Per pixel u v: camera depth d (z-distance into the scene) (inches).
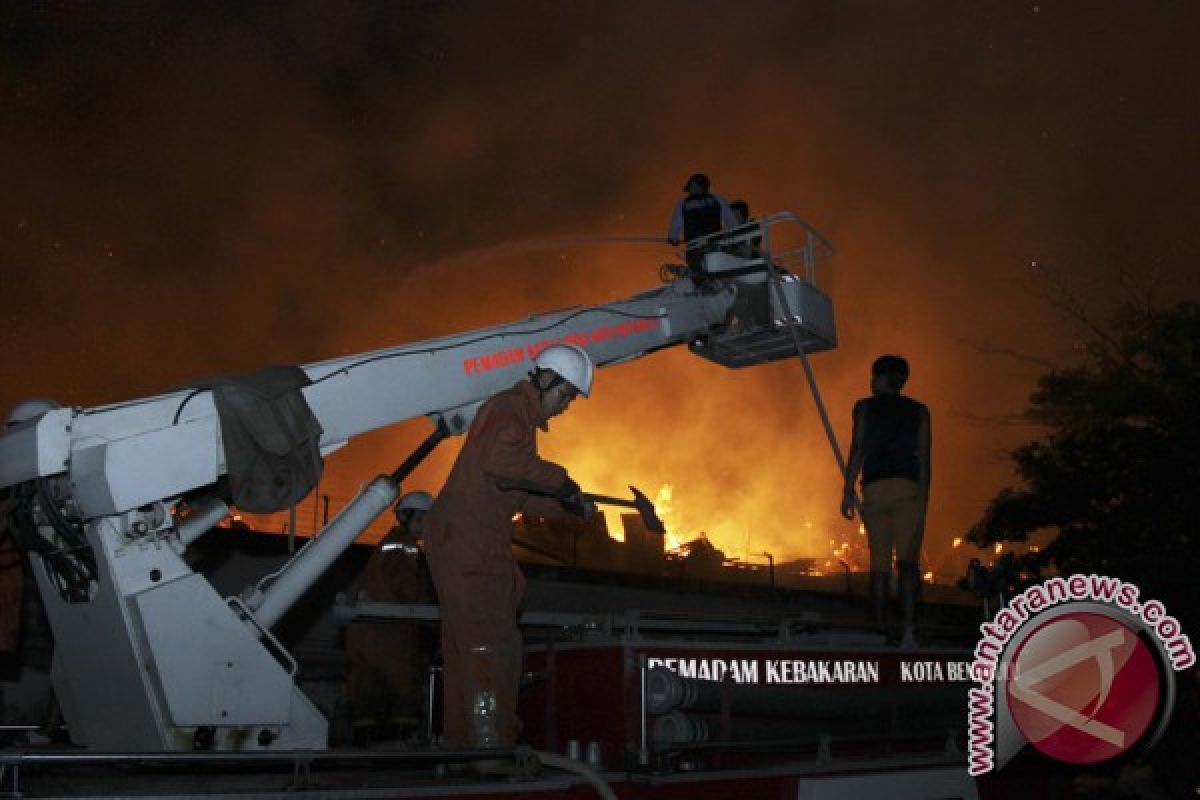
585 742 150.9
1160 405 683.4
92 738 144.0
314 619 397.1
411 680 233.3
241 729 135.9
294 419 145.0
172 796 102.8
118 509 130.0
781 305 218.8
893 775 169.3
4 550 203.9
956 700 194.4
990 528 726.5
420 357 164.4
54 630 148.4
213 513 143.1
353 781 125.5
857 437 226.1
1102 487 693.3
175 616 133.2
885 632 209.5
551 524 609.9
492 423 150.1
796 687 166.7
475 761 136.2
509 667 144.9
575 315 189.0
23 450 133.0
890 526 222.1
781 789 156.6
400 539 239.5
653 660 150.6
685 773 145.1
